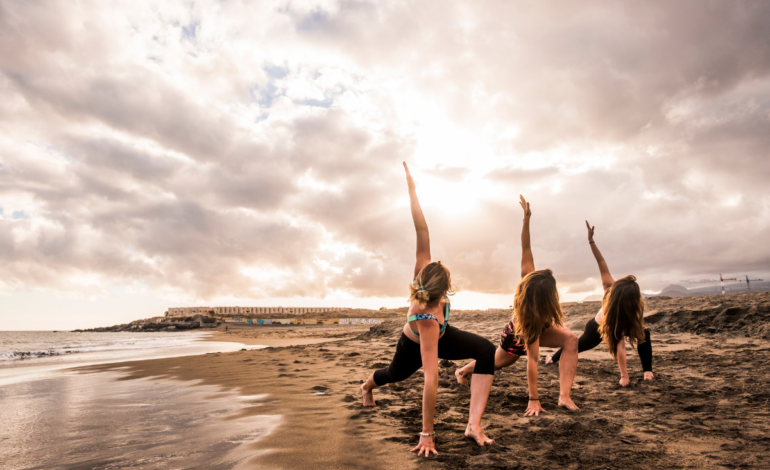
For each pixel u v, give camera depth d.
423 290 2.40
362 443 2.40
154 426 2.91
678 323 9.10
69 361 10.12
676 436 2.48
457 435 2.55
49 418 3.25
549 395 3.67
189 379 5.45
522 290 3.05
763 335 7.39
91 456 2.25
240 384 4.79
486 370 2.53
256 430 2.70
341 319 107.56
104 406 3.74
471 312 15.62
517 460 2.13
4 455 2.28
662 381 4.09
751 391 3.53
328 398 3.75
